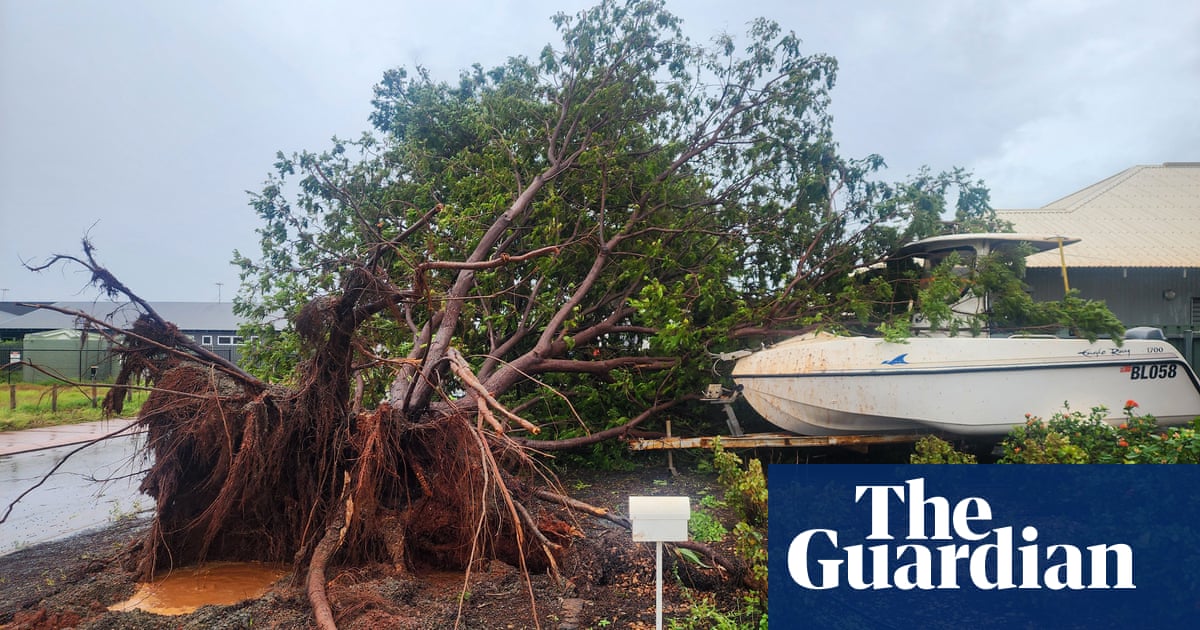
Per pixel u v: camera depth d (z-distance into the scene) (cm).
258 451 543
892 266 980
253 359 970
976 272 834
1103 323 773
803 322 856
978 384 747
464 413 562
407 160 1042
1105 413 684
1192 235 1286
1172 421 783
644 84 992
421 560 560
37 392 1570
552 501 626
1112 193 1514
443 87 1165
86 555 608
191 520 573
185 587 529
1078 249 1242
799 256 976
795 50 1005
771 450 897
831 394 762
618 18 987
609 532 582
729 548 560
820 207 984
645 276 883
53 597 507
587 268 951
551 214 864
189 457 573
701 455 884
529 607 457
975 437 777
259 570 565
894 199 928
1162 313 1215
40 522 753
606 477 842
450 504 564
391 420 552
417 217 870
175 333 578
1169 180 1566
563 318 837
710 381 869
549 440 866
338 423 563
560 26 986
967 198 967
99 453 1175
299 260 1032
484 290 836
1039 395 754
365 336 663
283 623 439
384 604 451
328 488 567
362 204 1034
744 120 1015
